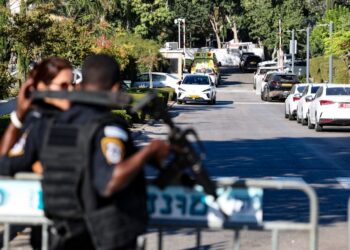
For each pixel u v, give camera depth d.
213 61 157.75
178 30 191.88
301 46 184.62
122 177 8.60
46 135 8.99
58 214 8.91
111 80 9.56
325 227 21.72
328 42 111.75
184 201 10.56
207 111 84.44
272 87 105.81
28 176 10.26
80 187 8.78
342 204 25.42
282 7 184.12
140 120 62.34
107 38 92.62
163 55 134.00
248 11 199.12
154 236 19.61
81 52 64.12
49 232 10.59
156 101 9.27
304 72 163.50
